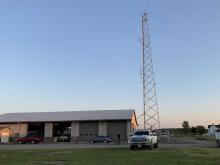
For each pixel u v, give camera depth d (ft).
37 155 91.15
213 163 67.26
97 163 68.08
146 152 96.22
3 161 76.33
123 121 226.38
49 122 235.81
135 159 75.61
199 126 429.38
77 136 230.48
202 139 230.48
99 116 233.96
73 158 80.23
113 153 93.30
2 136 234.38
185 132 433.07
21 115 253.03
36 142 212.64
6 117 248.73
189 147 124.77
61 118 235.61
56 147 138.92
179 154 88.43
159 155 85.76
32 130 242.99
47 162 72.33
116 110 253.03
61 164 67.82
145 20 201.67
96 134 228.63
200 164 65.57
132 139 112.57
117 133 225.76
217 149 108.68
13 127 240.12
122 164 65.87
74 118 232.53
